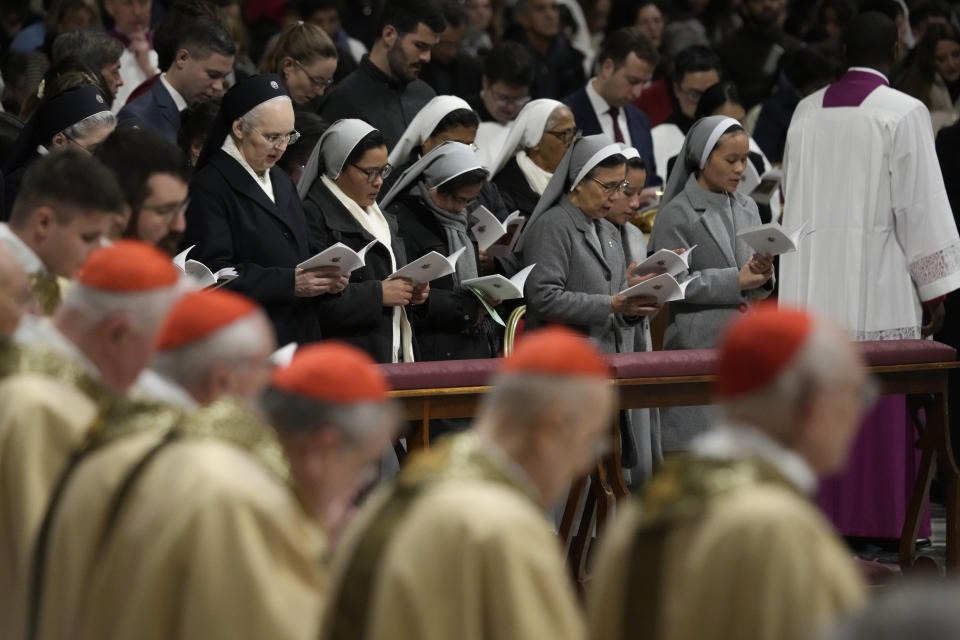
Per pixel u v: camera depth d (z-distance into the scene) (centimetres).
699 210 2622
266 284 2103
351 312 2194
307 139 2441
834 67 3522
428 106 2612
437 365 2102
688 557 962
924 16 4134
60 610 1077
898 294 2753
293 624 1012
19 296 1226
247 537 1012
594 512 2278
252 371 1140
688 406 2402
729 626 938
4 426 1175
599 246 2517
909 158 2709
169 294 1190
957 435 3089
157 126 2545
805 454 995
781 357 980
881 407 2705
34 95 2562
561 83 3900
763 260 2514
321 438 1070
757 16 4050
